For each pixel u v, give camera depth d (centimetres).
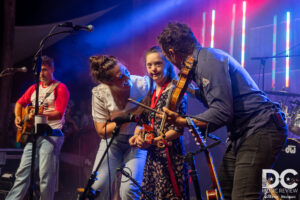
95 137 566
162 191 260
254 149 189
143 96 281
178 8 809
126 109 281
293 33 739
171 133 252
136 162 281
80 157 571
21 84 940
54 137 359
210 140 600
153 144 258
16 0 788
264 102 195
